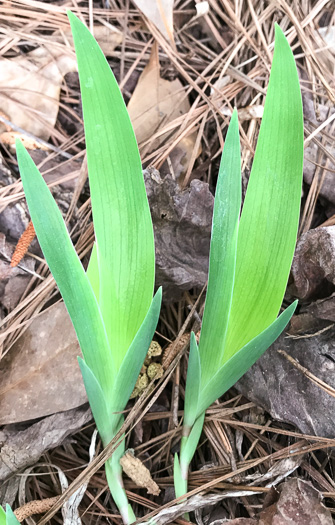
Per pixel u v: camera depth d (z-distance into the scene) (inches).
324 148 8.9
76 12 9.3
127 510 6.8
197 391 6.3
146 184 7.7
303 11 9.9
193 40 9.9
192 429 7.0
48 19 9.2
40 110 9.1
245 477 7.0
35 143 9.0
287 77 4.9
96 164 4.9
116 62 9.6
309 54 9.5
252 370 7.7
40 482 7.5
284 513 6.3
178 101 9.4
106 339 5.5
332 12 10.0
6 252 8.0
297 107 4.9
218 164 9.2
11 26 9.2
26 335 7.6
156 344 7.8
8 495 7.1
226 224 5.1
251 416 7.8
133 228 5.2
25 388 7.3
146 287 5.6
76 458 7.6
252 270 5.6
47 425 7.2
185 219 7.9
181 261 8.0
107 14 9.5
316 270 7.0
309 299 7.4
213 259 5.3
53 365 7.4
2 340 7.5
